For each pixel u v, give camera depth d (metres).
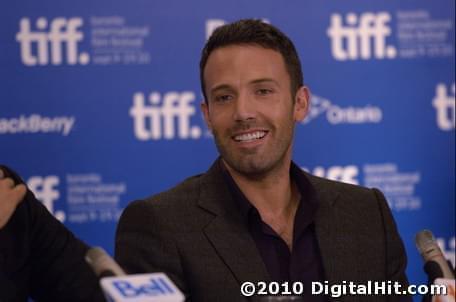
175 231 5.70
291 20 10.73
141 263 5.62
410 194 10.91
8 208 5.00
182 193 5.93
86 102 10.48
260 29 5.72
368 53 10.83
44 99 10.42
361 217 6.14
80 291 5.39
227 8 10.65
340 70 10.80
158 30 10.56
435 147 10.92
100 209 10.53
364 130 10.85
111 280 4.12
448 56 10.90
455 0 10.90
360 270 5.89
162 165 10.62
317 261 5.88
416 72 10.88
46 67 10.41
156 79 10.59
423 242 4.98
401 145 10.90
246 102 5.59
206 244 5.67
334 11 10.79
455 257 10.96
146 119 10.59
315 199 6.00
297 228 5.91
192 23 10.61
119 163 10.55
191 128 10.66
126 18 10.51
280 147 5.73
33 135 10.41
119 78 10.53
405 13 10.86
